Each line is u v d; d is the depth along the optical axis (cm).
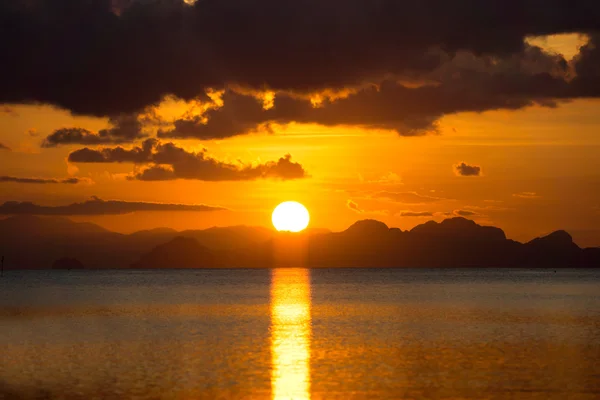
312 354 5812
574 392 4291
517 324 8288
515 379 4669
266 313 10356
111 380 4678
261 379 4706
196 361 5444
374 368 5106
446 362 5356
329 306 11912
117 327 8169
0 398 4150
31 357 5653
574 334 7156
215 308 11538
